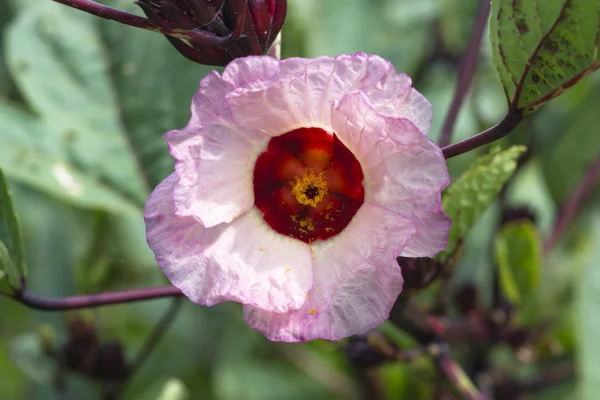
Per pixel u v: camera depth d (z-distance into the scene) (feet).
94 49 1.82
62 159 1.77
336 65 1.35
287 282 1.42
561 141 1.93
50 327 1.79
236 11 1.37
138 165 1.78
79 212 2.02
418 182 1.35
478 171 1.49
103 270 1.88
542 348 1.77
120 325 2.00
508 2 1.36
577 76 1.36
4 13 2.13
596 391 1.56
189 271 1.39
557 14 1.35
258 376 2.05
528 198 2.02
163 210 1.38
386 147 1.38
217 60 1.40
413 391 1.85
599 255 1.60
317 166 1.46
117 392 1.71
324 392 2.03
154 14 1.35
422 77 1.96
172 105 1.79
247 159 1.45
